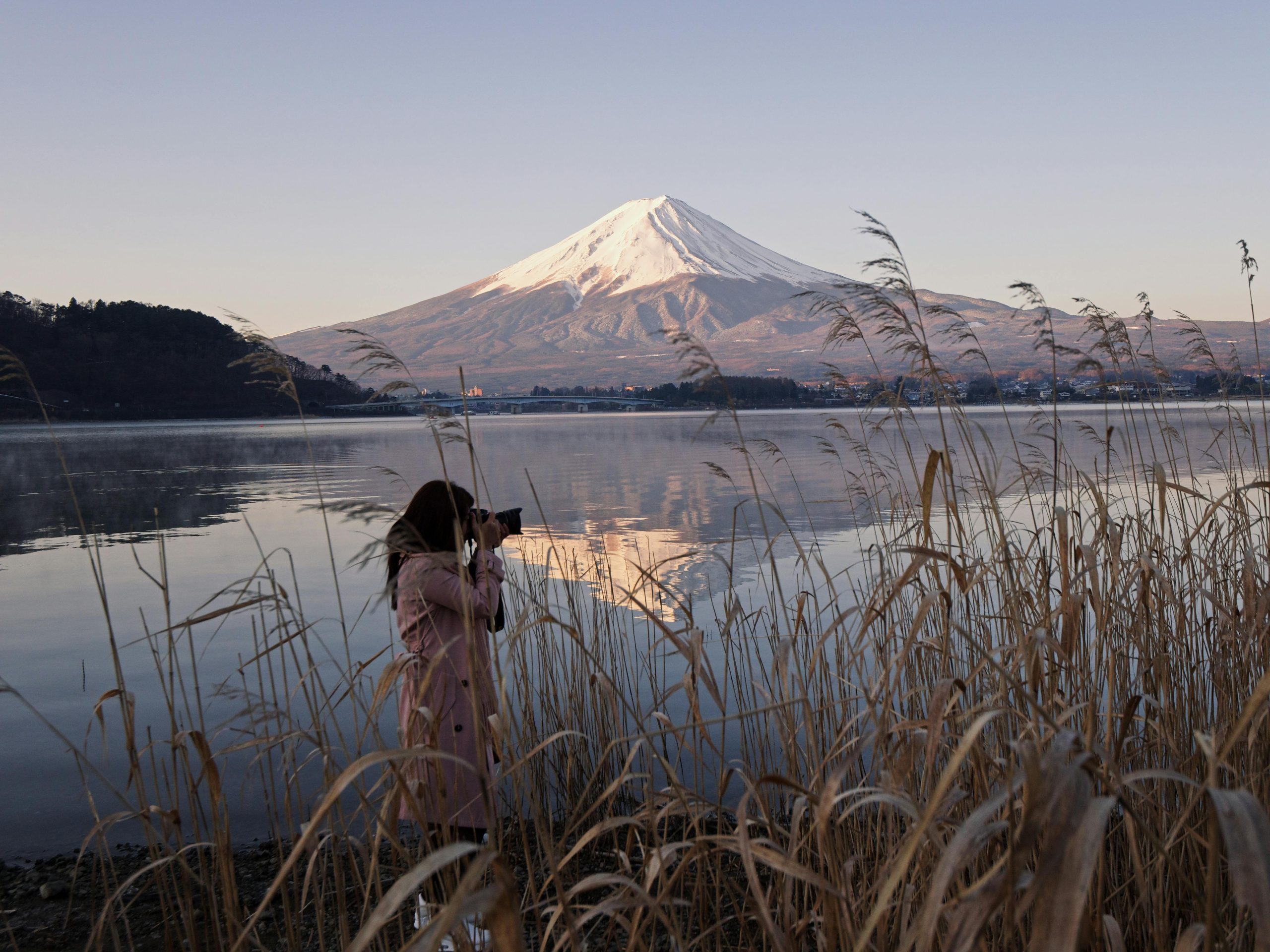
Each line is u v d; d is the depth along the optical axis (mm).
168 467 33312
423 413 1974
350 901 3262
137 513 17875
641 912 1908
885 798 1600
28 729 5508
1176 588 3428
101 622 8422
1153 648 3172
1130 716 2277
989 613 3773
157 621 8406
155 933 3188
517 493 19906
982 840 1341
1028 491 3971
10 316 126188
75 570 11359
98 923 2492
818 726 3150
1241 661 2855
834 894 1591
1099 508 2818
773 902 2545
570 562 10102
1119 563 2793
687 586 8742
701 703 5223
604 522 14586
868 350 3311
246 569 11109
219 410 147750
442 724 2941
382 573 10508
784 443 37469
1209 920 1550
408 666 2982
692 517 15242
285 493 21547
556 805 4051
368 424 126188
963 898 1301
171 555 12352
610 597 7828
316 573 10727
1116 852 2781
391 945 2803
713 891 3023
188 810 4293
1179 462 12742
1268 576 3920
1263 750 2619
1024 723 2490
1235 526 3930
